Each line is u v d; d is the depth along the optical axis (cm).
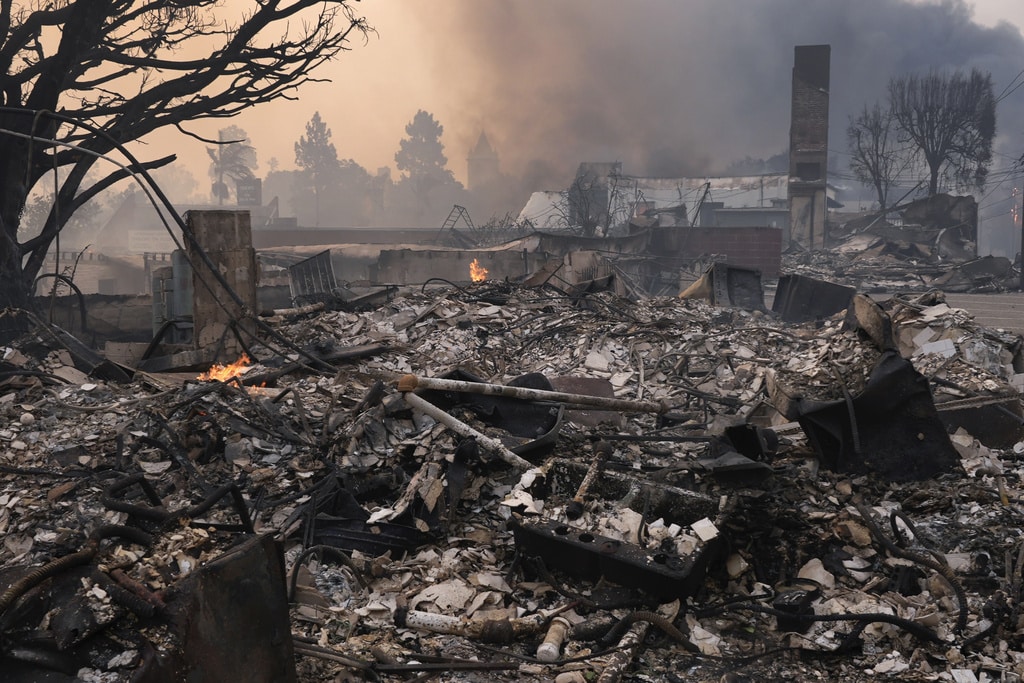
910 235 5284
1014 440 770
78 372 919
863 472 594
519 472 610
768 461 609
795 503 553
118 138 2339
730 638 449
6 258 2016
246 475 618
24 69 2169
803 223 5762
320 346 1129
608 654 421
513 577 505
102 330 2212
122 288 5284
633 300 1836
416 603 477
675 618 452
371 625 456
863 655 428
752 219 5975
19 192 2106
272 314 1427
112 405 747
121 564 320
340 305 1557
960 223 5381
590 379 983
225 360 1118
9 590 287
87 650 292
